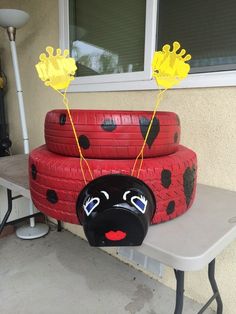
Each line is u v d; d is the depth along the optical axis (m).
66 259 1.70
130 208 0.54
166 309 1.32
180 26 1.21
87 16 1.59
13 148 2.36
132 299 1.38
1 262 1.66
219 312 1.20
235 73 1.06
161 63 0.72
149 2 1.25
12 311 1.29
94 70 1.62
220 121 1.13
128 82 1.41
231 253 1.19
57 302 1.35
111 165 0.70
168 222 0.76
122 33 1.43
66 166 0.71
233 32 1.07
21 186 1.06
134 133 0.71
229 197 1.01
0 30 2.25
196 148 1.22
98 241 0.56
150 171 0.68
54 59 0.71
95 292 1.43
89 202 0.57
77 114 0.73
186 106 1.22
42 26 1.85
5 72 2.30
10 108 2.33
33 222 2.01
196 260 0.59
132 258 1.58
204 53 1.16
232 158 1.12
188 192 0.78
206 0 1.12
